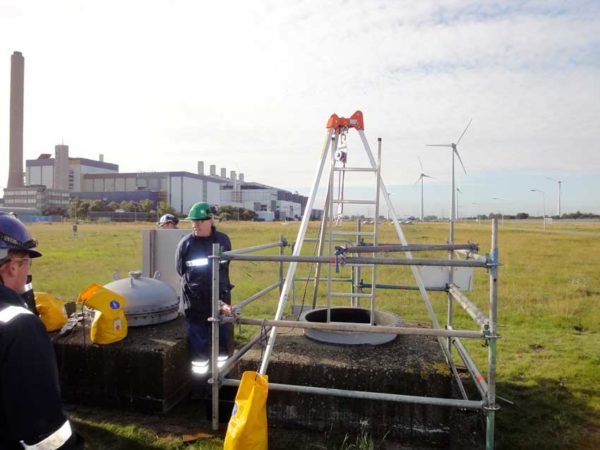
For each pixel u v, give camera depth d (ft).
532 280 41.55
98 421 13.10
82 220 288.10
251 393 10.09
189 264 14.33
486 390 10.78
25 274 6.10
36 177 452.35
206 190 427.74
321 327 11.11
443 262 10.26
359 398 12.10
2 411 4.88
